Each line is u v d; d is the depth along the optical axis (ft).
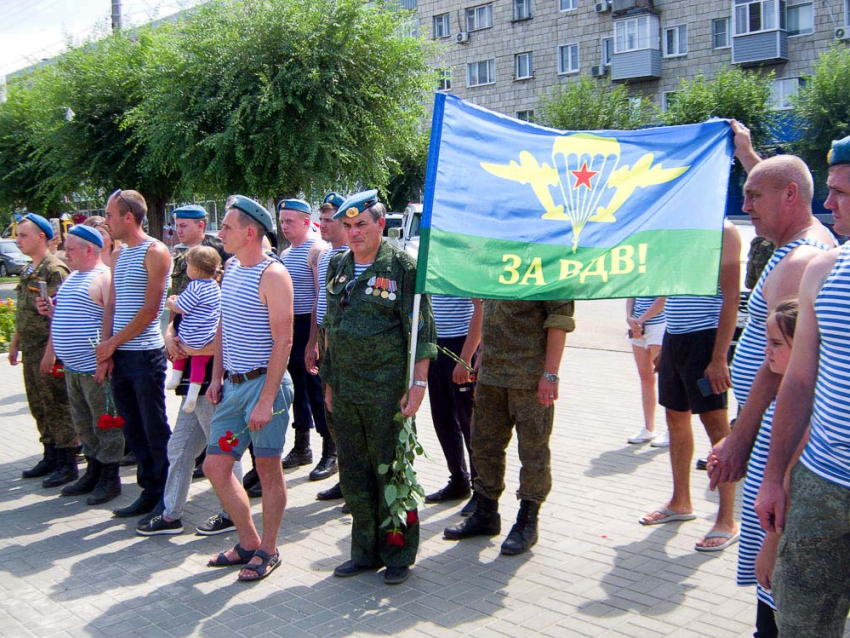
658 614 12.33
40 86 77.66
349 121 56.65
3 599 13.74
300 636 12.07
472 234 12.21
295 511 17.70
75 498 19.31
